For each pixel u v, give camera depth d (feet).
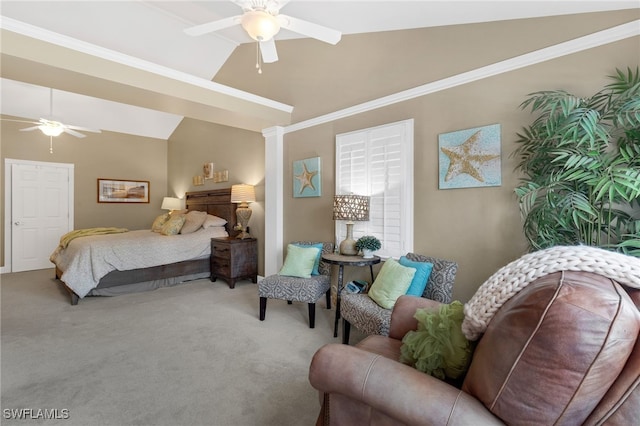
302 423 5.33
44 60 7.93
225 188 17.74
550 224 5.85
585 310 2.26
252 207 15.92
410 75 9.54
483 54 8.08
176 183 22.74
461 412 2.63
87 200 20.24
